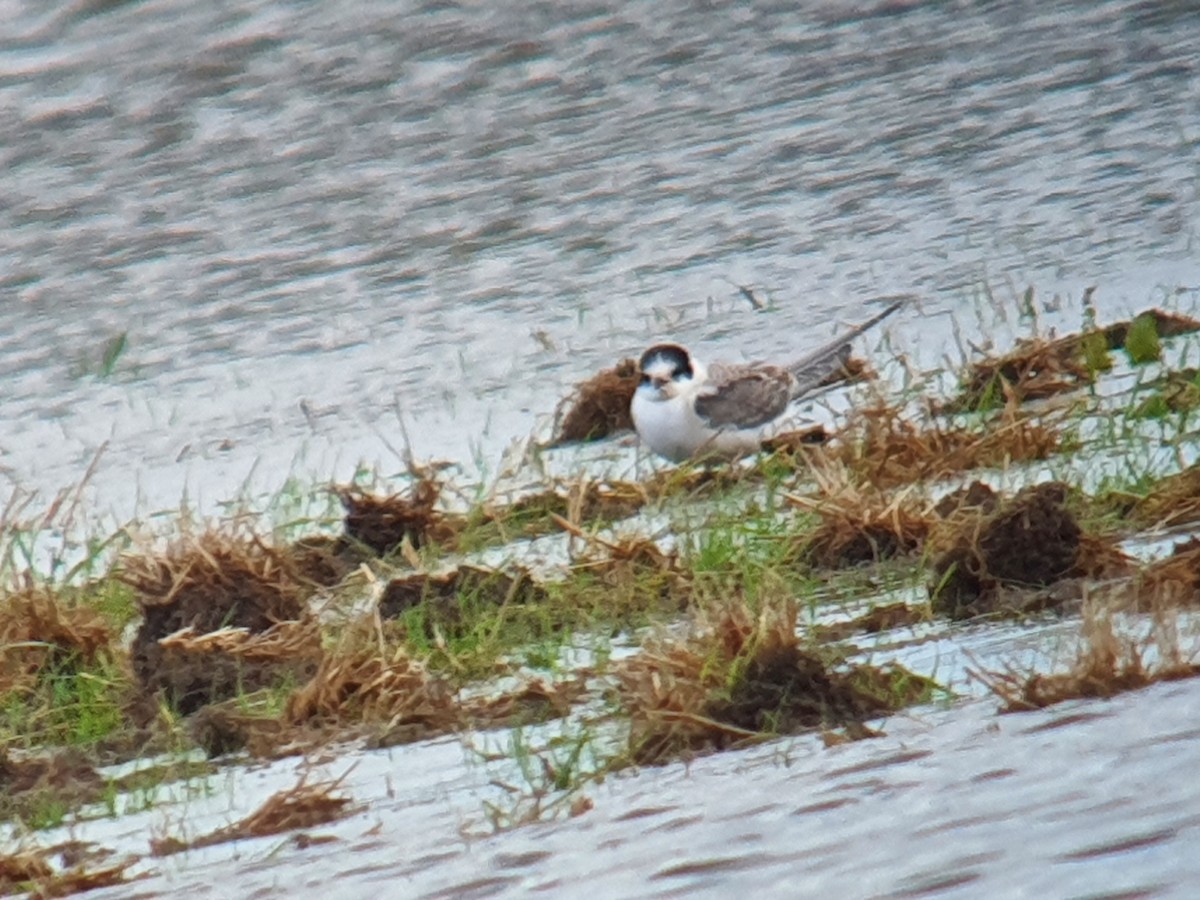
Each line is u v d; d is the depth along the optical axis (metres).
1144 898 6.21
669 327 21.22
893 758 8.23
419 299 23.53
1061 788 7.39
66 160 29.66
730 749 9.00
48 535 16.38
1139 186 24.16
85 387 21.88
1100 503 12.55
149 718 11.12
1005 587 11.09
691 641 9.87
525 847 7.87
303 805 9.02
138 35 32.66
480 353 21.11
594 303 22.66
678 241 24.59
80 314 24.52
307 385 20.77
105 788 10.09
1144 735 7.89
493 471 16.69
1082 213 23.42
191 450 18.97
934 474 14.20
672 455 15.97
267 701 10.89
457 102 30.66
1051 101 28.53
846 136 28.03
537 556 13.61
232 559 12.30
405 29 32.91
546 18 33.22
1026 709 8.69
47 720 11.41
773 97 29.98
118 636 12.48
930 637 10.55
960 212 24.25
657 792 8.38
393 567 13.89
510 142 29.11
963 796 7.51
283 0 33.59
